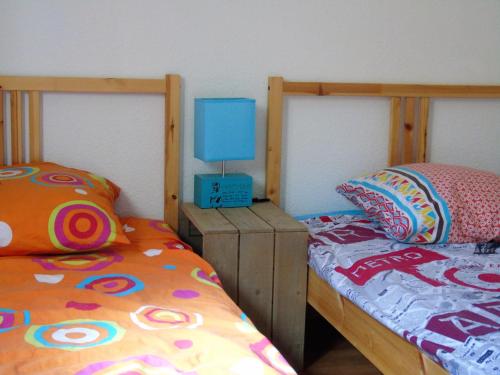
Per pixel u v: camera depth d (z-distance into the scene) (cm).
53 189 200
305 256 221
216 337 138
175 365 124
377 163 271
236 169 256
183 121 248
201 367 123
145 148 246
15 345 129
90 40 234
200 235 253
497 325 150
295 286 222
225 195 242
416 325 157
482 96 271
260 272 218
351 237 230
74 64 234
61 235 190
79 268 184
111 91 235
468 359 138
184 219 251
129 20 237
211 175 247
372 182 236
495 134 282
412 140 268
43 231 189
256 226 218
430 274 190
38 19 229
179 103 242
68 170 222
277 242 217
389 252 211
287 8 251
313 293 222
